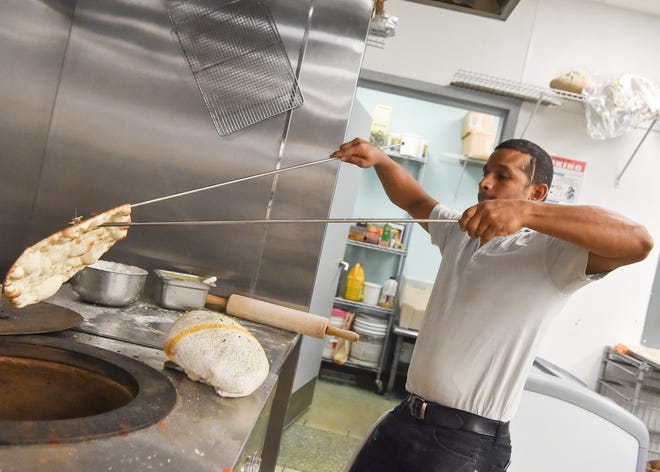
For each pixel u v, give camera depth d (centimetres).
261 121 221
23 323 138
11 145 196
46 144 219
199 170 222
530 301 164
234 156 222
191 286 198
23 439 83
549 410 247
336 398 488
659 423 446
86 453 85
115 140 221
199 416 109
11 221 207
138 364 127
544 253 163
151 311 192
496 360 166
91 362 124
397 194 211
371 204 571
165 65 219
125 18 217
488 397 168
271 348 176
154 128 221
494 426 169
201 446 97
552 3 477
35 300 117
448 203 567
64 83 218
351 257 579
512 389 167
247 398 125
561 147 486
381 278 578
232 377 120
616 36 478
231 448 99
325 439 389
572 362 490
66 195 221
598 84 446
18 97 194
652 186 486
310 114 221
